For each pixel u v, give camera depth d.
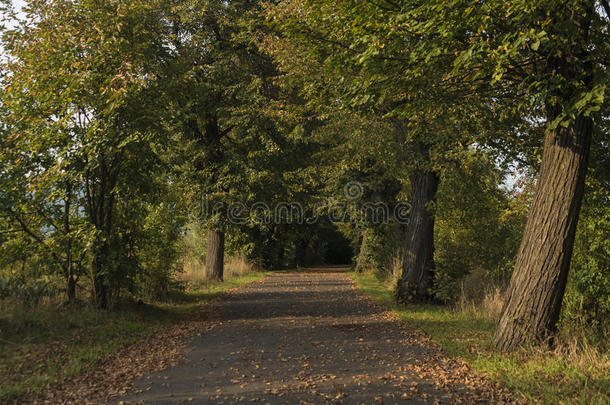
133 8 9.63
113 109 9.00
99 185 10.09
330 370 6.04
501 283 11.97
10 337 6.98
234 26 17.08
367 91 6.88
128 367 6.15
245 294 15.12
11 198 9.03
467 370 5.93
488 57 5.59
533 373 5.52
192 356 6.82
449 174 11.23
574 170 6.26
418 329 8.81
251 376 5.77
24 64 8.88
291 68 9.84
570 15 5.45
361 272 24.61
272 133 18.42
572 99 5.32
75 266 9.80
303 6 7.92
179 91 10.80
